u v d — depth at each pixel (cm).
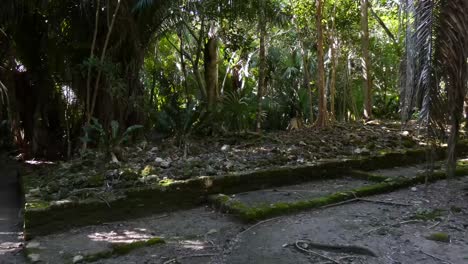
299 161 598
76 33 684
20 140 774
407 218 428
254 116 952
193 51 1100
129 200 445
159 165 551
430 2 438
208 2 808
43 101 725
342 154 652
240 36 905
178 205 475
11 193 591
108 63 644
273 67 1192
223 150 657
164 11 753
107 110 686
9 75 705
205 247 370
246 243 372
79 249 361
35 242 380
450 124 454
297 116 1076
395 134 773
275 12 876
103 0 658
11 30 688
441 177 583
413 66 454
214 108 802
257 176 531
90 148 661
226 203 460
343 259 337
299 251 352
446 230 395
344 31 1051
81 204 420
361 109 1172
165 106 741
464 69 430
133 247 366
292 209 448
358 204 483
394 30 1137
